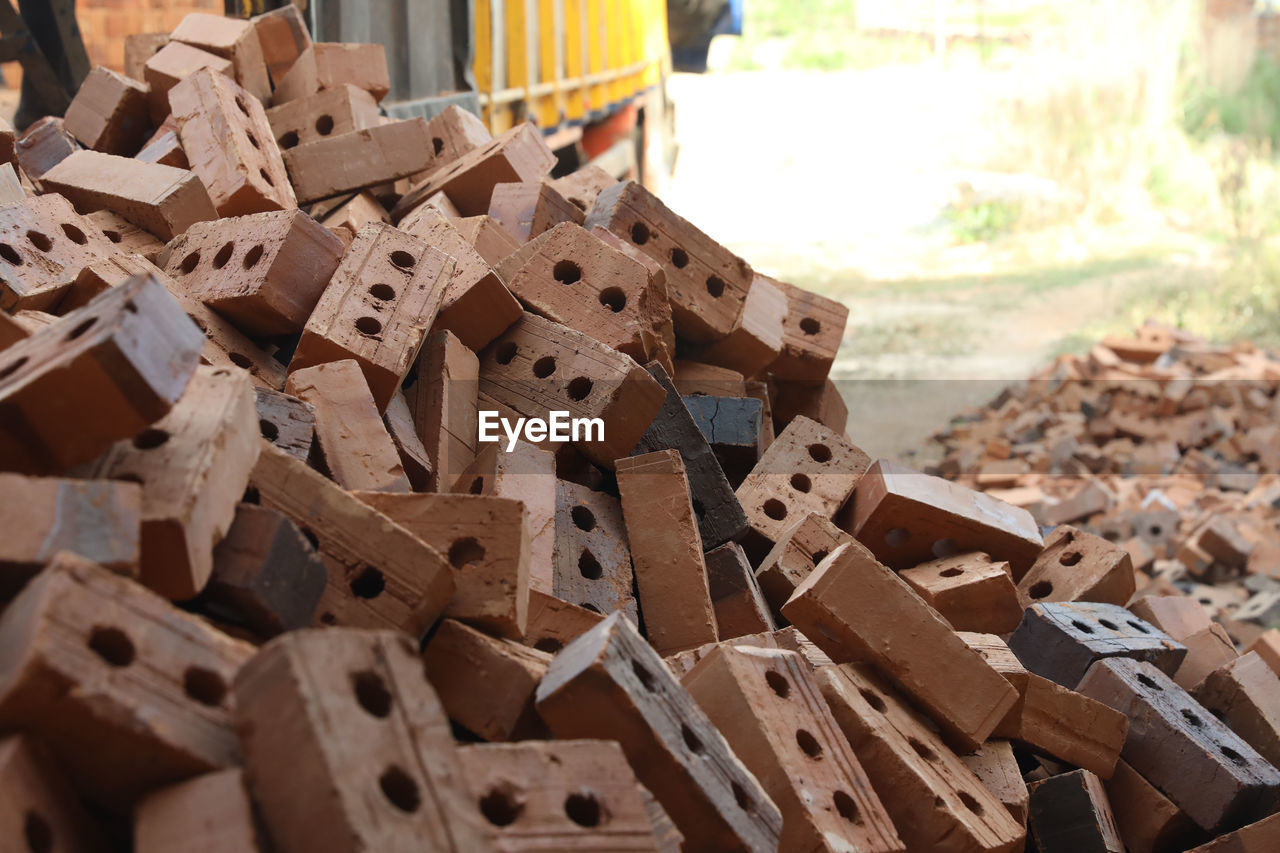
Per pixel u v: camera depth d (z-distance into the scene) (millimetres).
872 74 32281
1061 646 3898
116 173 4438
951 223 20312
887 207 21234
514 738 2512
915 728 3105
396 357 3441
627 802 2104
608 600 3457
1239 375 12344
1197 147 22469
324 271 3695
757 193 22266
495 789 2020
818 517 3984
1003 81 25984
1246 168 21109
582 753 2129
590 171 5594
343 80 5883
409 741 1812
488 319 3934
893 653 3135
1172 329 13883
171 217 4277
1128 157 21672
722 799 2301
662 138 19719
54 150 5156
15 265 3496
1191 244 18922
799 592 3229
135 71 6219
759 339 4902
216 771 1846
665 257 4715
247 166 4598
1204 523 8547
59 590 1827
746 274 4840
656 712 2293
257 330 3760
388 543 2545
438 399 3662
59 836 1783
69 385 2033
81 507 2021
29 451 2111
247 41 5766
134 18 8641
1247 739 4008
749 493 4340
